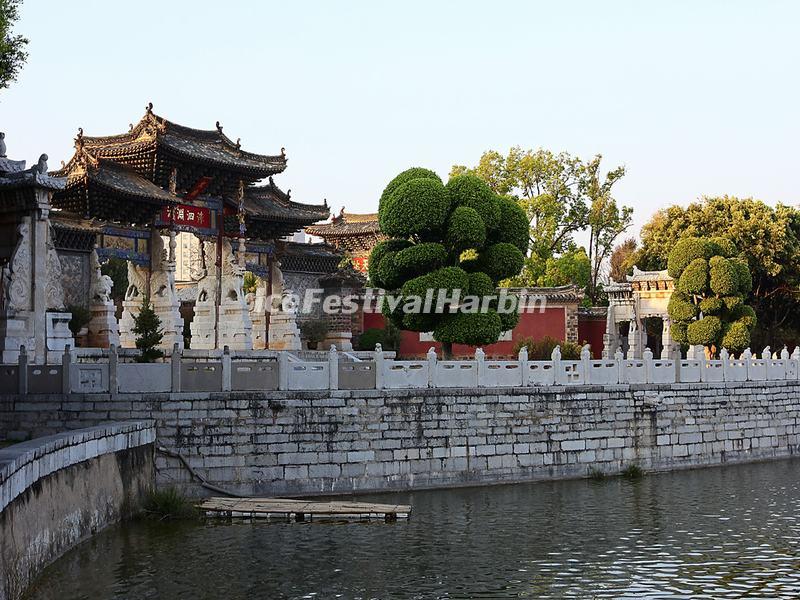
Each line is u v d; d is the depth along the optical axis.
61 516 27.20
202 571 28.19
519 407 42.16
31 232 42.66
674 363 47.72
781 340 83.75
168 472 36.09
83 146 54.47
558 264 87.25
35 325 42.31
